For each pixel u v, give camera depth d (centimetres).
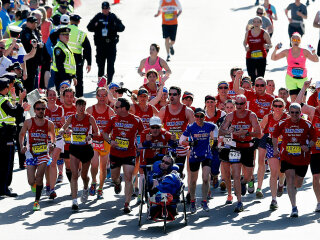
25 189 4841
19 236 3775
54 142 4409
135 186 4659
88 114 4353
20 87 5234
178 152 4434
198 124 4222
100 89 4612
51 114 4694
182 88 7706
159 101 5022
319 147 4188
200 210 4297
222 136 4375
